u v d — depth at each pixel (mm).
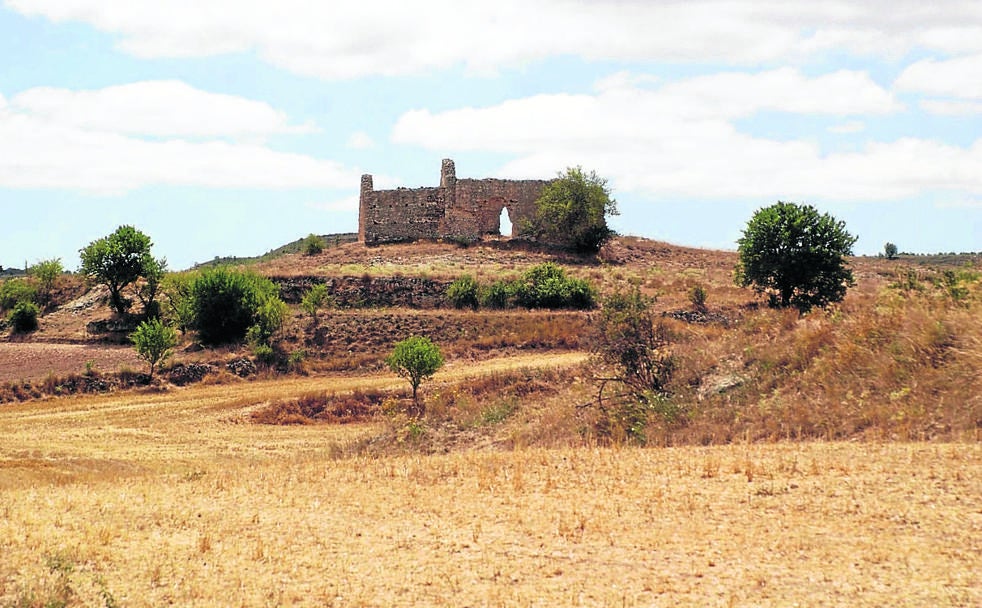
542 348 54656
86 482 23750
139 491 20297
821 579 11688
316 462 24938
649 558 13070
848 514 14055
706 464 18047
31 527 16094
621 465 19219
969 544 12375
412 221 80750
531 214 82062
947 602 10727
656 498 16094
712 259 80688
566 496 16984
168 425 40812
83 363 54406
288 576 13242
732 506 15172
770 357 26344
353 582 12844
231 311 58094
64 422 41562
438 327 57906
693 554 13055
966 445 17344
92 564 14000
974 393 19750
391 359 43344
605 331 29453
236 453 33656
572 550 13703
